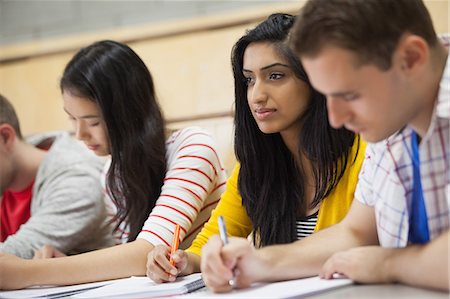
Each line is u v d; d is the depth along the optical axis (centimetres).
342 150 144
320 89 98
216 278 111
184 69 286
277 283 115
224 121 257
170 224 162
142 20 329
